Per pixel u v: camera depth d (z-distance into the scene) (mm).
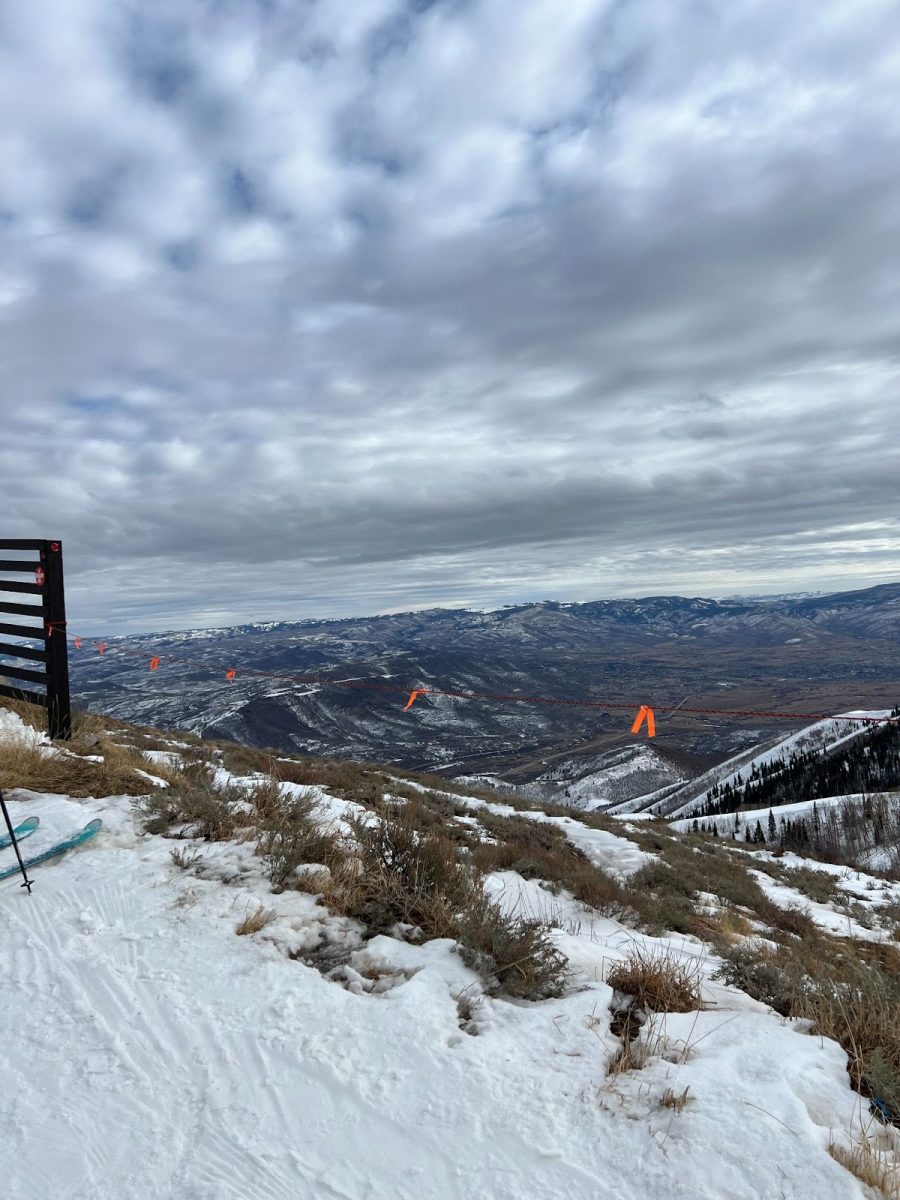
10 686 9828
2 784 6777
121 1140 2539
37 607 8961
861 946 9930
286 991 3488
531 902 7508
